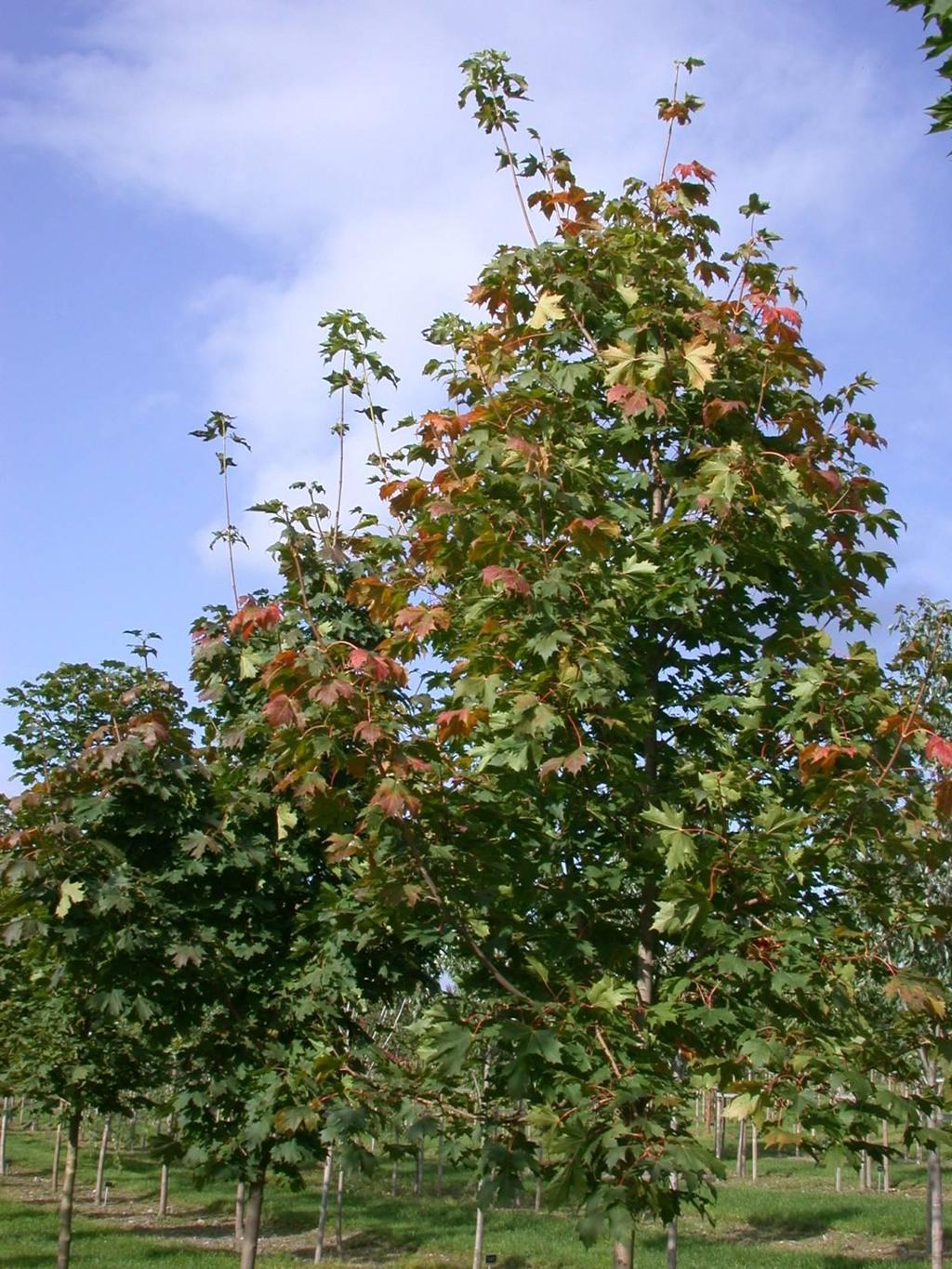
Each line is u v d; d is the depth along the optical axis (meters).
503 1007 5.29
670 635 6.41
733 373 6.66
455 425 6.30
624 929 6.05
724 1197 21.53
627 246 6.90
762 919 5.63
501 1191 5.11
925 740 5.61
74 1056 11.52
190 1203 23.69
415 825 5.20
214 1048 8.18
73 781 8.54
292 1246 18.28
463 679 5.86
